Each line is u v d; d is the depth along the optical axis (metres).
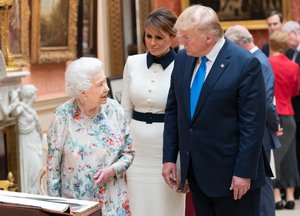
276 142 5.57
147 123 4.64
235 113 3.99
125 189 3.80
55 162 3.64
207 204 4.27
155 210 4.66
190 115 4.10
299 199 8.41
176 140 4.40
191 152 4.12
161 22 4.46
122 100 4.81
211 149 4.02
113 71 8.70
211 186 4.06
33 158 5.92
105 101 3.62
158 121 4.62
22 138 5.87
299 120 8.25
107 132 3.67
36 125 6.00
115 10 8.64
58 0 7.04
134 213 4.71
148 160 4.65
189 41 3.88
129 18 8.93
